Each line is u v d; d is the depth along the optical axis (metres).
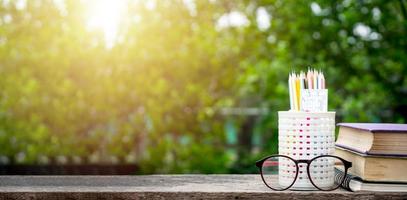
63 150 5.07
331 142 1.37
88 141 5.12
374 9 5.02
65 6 4.96
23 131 5.03
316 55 5.28
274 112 5.86
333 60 5.25
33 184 1.49
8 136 5.02
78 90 5.07
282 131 1.38
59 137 5.09
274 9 5.66
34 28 5.00
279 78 5.51
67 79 5.02
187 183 1.50
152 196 1.34
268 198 1.32
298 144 1.35
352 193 1.30
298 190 1.35
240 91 5.92
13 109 5.06
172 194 1.34
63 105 5.05
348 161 1.36
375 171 1.33
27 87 5.00
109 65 5.10
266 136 6.46
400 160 1.32
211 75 5.41
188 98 5.25
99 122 5.16
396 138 1.32
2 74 5.03
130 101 5.16
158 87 5.07
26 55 5.01
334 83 5.34
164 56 5.14
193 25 5.36
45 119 5.10
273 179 1.53
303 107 1.38
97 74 5.09
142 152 5.27
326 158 1.35
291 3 5.25
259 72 5.50
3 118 5.04
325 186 1.35
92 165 4.06
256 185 1.45
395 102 5.04
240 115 5.89
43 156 5.12
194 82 5.32
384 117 5.10
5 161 5.06
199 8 5.30
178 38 5.20
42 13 4.98
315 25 5.23
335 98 4.91
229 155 5.82
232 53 5.52
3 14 4.98
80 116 5.10
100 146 5.20
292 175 1.35
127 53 5.08
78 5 4.95
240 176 1.65
